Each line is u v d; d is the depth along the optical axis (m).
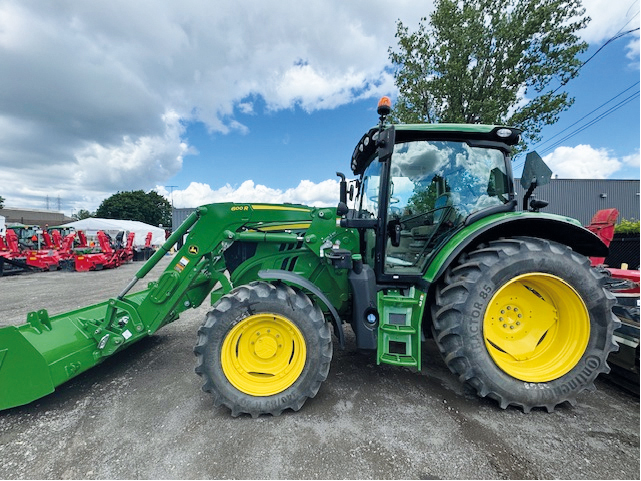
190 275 2.78
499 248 2.35
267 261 2.98
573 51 10.72
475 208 2.85
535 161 2.93
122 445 2.04
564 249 2.34
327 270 2.98
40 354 2.34
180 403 2.53
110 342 2.72
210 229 2.75
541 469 1.81
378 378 2.91
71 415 2.37
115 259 13.69
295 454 1.94
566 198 24.62
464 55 10.99
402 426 2.20
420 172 2.82
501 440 2.05
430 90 11.62
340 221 2.74
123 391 2.72
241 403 2.30
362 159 3.50
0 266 10.88
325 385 2.78
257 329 2.46
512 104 11.20
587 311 2.32
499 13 10.88
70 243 12.85
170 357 3.46
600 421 2.25
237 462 1.88
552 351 2.45
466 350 2.32
